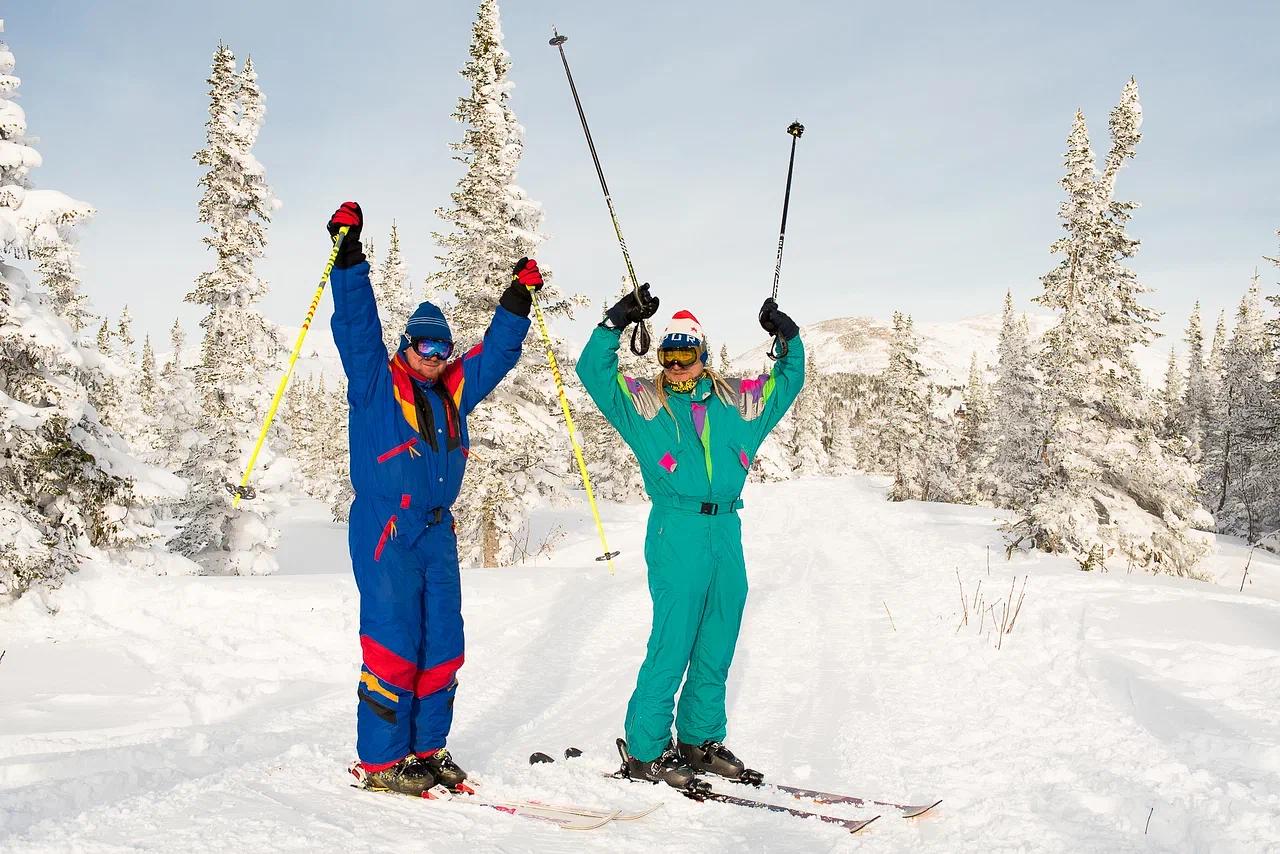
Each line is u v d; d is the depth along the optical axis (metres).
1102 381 19.62
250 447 20.73
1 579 9.39
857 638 8.72
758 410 4.24
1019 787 4.24
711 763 4.19
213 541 20.64
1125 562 18.77
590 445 41.94
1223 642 7.39
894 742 5.18
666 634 4.05
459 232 21.75
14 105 11.22
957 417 56.59
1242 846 3.25
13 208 10.87
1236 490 40.28
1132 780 4.16
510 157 21.77
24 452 10.59
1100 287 19.92
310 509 47.94
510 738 5.07
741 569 4.20
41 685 7.09
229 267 20.42
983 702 6.06
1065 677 6.51
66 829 2.69
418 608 3.71
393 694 3.55
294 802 3.12
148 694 6.82
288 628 8.88
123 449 11.98
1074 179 20.23
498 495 21.59
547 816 3.29
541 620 9.36
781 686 6.72
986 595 10.91
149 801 3.00
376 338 3.72
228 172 20.55
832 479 66.81
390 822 3.00
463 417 3.96
